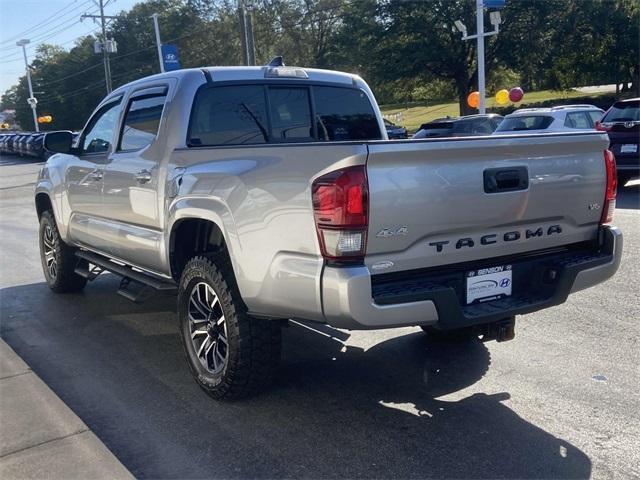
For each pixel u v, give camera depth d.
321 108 5.37
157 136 4.76
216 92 4.78
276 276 3.51
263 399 4.19
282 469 3.34
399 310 3.26
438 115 52.56
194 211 4.13
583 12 39.16
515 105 44.62
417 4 40.94
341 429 3.76
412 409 3.99
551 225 3.95
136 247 5.07
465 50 41.25
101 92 80.69
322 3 56.38
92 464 3.37
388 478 3.23
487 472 3.26
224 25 63.16
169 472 3.35
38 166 35.53
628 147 12.45
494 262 3.80
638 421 3.74
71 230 6.40
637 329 5.26
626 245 8.05
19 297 7.05
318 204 3.25
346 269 3.19
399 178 3.27
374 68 43.81
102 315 6.25
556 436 3.60
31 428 3.79
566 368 4.54
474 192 3.53
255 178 3.61
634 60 42.72
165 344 5.36
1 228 12.98
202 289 4.25
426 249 3.44
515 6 39.44
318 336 5.40
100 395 4.34
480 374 4.49
